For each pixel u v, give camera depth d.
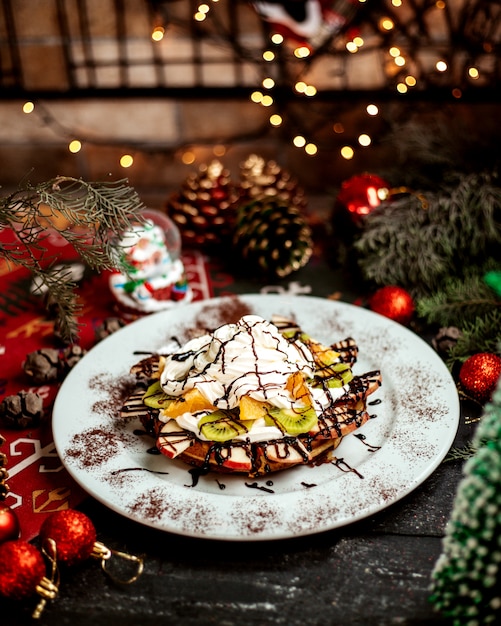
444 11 0.94
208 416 0.60
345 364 0.65
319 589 0.52
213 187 0.89
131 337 0.73
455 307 0.74
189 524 0.53
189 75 1.00
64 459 0.59
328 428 0.59
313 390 0.62
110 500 0.55
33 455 0.62
